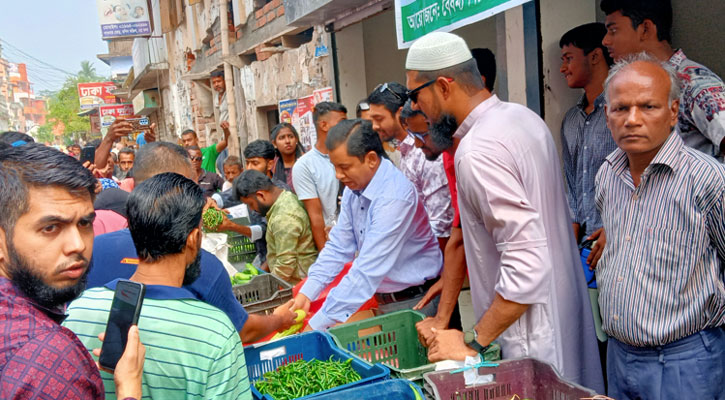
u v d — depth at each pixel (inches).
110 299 68.1
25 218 48.4
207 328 65.6
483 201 81.6
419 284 120.9
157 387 64.4
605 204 87.3
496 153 81.5
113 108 1204.5
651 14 113.2
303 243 152.9
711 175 74.6
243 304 136.4
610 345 90.8
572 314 91.8
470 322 131.3
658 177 78.4
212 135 527.5
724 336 82.0
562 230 90.9
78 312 67.7
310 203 153.9
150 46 739.4
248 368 95.4
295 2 247.9
